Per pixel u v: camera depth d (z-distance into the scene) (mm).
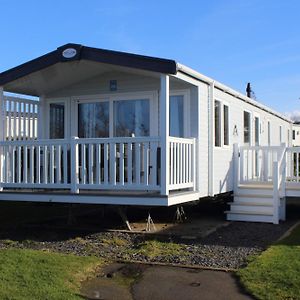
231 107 12828
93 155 10102
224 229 10234
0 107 10617
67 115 11969
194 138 10430
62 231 10000
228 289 5918
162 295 5723
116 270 6836
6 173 10258
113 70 11086
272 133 18062
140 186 9039
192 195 10102
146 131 11148
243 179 13281
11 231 10070
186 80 9805
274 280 6047
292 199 14938
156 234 9422
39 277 6113
